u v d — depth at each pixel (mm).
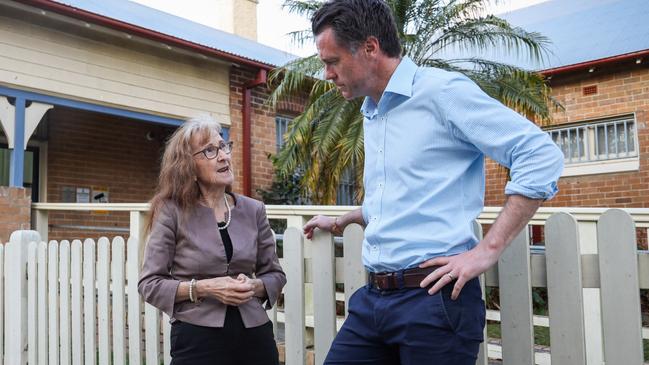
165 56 7590
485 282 2117
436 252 1696
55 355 3621
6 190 5965
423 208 1712
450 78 1700
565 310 1914
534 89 7836
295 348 2607
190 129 2291
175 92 7656
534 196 1549
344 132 7523
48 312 3721
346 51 1762
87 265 3502
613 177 8836
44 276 3732
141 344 3238
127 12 9062
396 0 7574
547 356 3609
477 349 1731
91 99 6812
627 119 8812
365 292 1900
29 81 6297
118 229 7285
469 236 1705
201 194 2338
